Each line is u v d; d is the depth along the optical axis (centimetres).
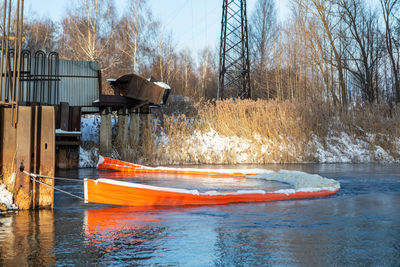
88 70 1822
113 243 500
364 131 2681
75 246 485
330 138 2642
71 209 742
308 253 460
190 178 1355
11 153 719
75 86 1800
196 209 760
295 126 2484
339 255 452
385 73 4141
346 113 2811
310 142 2489
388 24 3825
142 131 2095
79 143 1683
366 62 3688
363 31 3784
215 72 5606
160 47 4153
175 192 805
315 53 3738
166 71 4447
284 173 1284
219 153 2302
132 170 1638
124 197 780
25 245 488
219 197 838
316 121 2606
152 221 640
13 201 721
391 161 2459
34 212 703
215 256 447
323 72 3694
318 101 2850
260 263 423
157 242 506
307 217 677
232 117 2569
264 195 882
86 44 3228
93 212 716
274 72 4588
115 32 3572
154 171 1627
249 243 502
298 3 3828
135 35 3388
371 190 1053
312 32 3788
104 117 1833
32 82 1659
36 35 4078
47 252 459
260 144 2395
